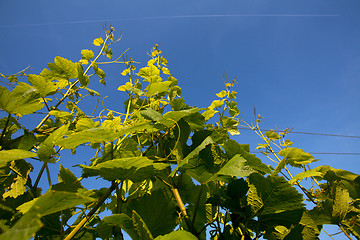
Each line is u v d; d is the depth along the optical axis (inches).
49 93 46.1
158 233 35.1
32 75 41.7
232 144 35.5
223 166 32.7
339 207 36.1
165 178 44.2
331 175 44.4
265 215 33.3
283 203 32.1
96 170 34.1
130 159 30.0
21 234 10.8
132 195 43.7
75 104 56.9
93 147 53.6
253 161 34.9
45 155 32.5
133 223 26.8
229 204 34.1
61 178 41.2
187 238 23.5
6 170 34.4
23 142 36.4
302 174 39.6
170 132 48.2
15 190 33.6
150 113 39.5
